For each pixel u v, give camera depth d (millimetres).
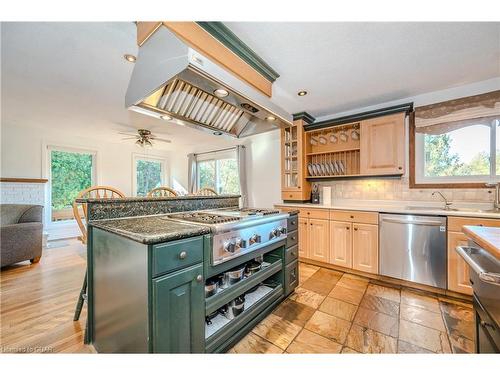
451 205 2488
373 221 2496
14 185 3896
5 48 1825
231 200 2484
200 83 1318
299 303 2025
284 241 2004
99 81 2402
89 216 1414
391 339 1529
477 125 2408
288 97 2787
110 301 1241
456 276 2047
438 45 1773
